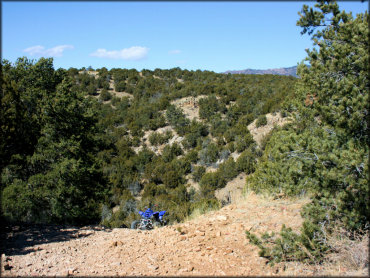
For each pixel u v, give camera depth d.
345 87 4.99
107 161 32.44
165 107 46.03
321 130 5.26
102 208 19.95
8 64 12.42
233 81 54.09
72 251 5.10
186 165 30.62
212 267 4.11
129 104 50.50
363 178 4.26
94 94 55.62
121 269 4.21
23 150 9.16
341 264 3.86
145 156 33.16
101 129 14.70
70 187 10.81
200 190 24.95
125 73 63.03
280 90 40.59
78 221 11.48
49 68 13.43
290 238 4.26
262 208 6.47
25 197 9.18
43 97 12.35
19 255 4.91
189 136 35.75
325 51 5.80
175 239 5.38
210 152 31.20
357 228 4.16
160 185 28.19
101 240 5.79
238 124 35.47
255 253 4.50
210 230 5.65
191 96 49.12
